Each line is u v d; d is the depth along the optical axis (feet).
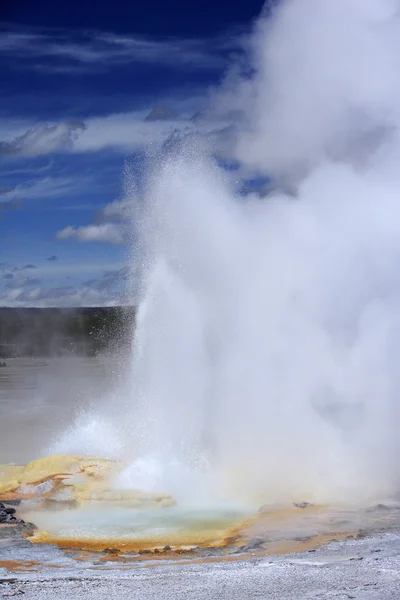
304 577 34.76
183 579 35.24
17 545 45.65
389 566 36.55
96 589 33.55
